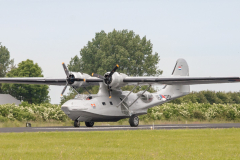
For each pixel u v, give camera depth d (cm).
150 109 6016
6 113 4950
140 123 5175
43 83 4444
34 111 5250
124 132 3023
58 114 5219
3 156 1803
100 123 5028
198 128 3684
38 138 2570
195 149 2067
